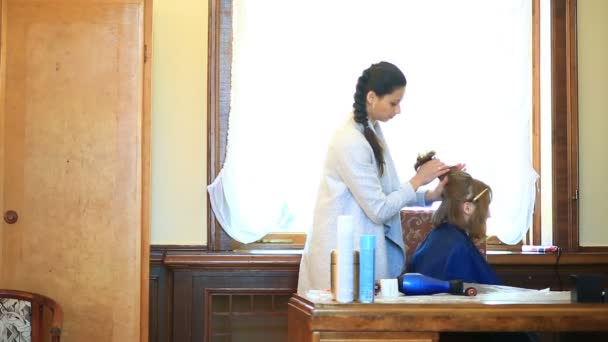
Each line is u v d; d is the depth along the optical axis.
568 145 4.88
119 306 4.17
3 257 4.15
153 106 4.58
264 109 4.60
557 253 4.65
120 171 4.20
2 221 4.15
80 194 4.18
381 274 3.65
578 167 4.89
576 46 4.90
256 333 4.59
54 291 4.16
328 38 4.68
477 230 3.27
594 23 4.93
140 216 4.20
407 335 2.65
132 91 4.21
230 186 4.55
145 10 4.23
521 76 4.77
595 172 4.92
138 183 4.20
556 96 4.89
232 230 4.57
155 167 4.56
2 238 4.15
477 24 4.78
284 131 4.63
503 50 4.78
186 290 4.41
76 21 4.20
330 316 2.62
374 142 3.65
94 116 4.20
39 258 4.16
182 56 4.59
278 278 4.47
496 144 4.75
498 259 4.55
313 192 4.67
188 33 4.60
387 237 3.79
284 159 4.63
